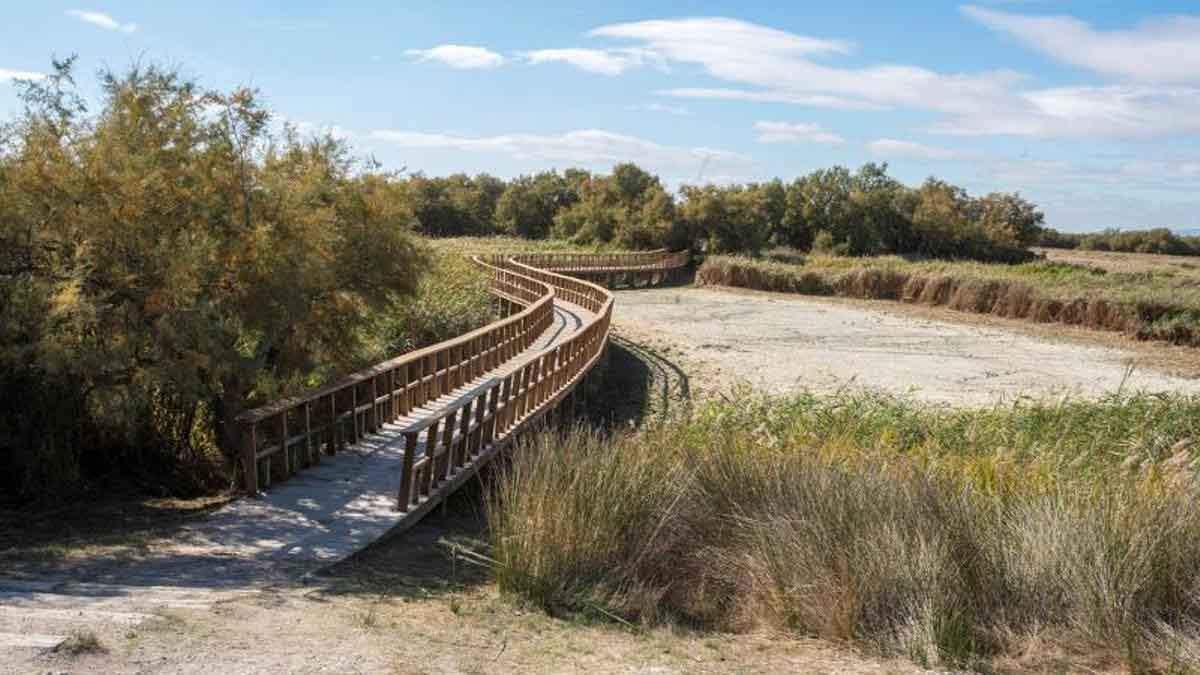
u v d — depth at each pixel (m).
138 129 10.55
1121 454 13.19
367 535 9.10
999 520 7.25
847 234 81.31
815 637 6.64
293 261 11.17
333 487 10.80
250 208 11.12
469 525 10.65
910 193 82.62
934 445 13.59
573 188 87.12
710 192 69.56
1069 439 14.07
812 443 12.62
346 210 13.43
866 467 8.70
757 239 68.62
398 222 14.01
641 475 8.20
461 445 11.59
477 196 85.88
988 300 39.06
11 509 9.93
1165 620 6.35
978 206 84.50
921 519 7.14
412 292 14.50
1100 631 6.23
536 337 24.73
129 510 10.00
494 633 6.20
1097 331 33.47
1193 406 15.12
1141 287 37.09
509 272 35.56
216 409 11.91
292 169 13.27
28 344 9.49
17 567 7.64
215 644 5.20
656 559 7.73
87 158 9.98
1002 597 6.68
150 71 10.83
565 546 7.36
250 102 11.30
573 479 7.95
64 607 6.01
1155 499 7.25
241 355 11.16
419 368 15.30
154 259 9.88
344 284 13.59
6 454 10.62
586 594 7.17
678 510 8.14
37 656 4.68
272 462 11.24
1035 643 6.21
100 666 4.65
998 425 15.14
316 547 8.69
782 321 36.41
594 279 52.00
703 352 28.31
